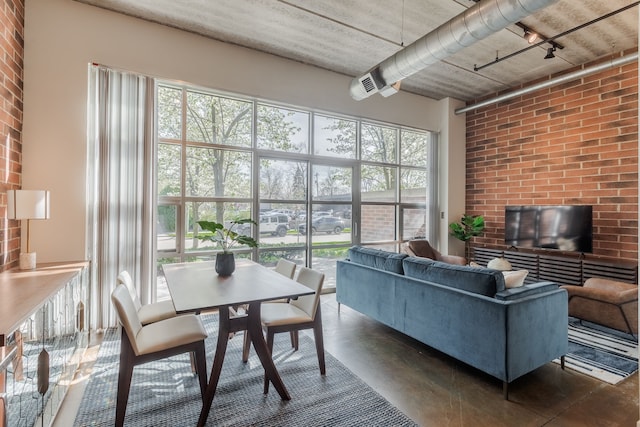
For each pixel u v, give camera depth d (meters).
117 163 3.25
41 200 2.46
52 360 1.92
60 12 3.03
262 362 2.10
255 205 4.21
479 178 5.59
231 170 4.07
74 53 3.07
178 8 3.19
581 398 2.12
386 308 3.05
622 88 3.95
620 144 3.96
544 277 4.45
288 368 2.49
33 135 2.92
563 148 4.50
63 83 3.03
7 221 2.55
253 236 4.19
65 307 2.21
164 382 2.29
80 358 2.59
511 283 2.36
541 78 4.77
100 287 3.18
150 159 3.40
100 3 3.11
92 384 2.25
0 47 2.43
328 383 2.29
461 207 5.75
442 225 5.66
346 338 3.08
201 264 3.03
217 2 3.10
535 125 4.82
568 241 4.27
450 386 2.27
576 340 3.03
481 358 2.20
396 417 1.92
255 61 4.01
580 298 3.15
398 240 5.45
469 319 2.27
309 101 4.41
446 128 5.61
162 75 3.46
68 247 3.04
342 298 3.73
